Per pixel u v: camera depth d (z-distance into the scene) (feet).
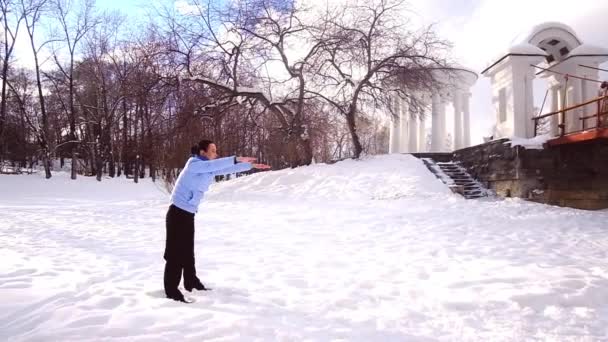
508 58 59.47
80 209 47.50
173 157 60.54
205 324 11.12
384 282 16.48
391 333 11.27
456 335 11.28
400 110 86.22
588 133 44.57
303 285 16.03
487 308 13.46
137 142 99.30
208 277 17.13
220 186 61.72
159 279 16.56
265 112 73.67
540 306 13.65
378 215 36.96
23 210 46.62
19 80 120.78
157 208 47.39
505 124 61.57
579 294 14.17
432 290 15.34
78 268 18.38
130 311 11.98
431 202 44.60
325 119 70.08
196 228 31.42
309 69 67.36
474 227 30.25
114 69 112.27
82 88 120.47
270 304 13.48
